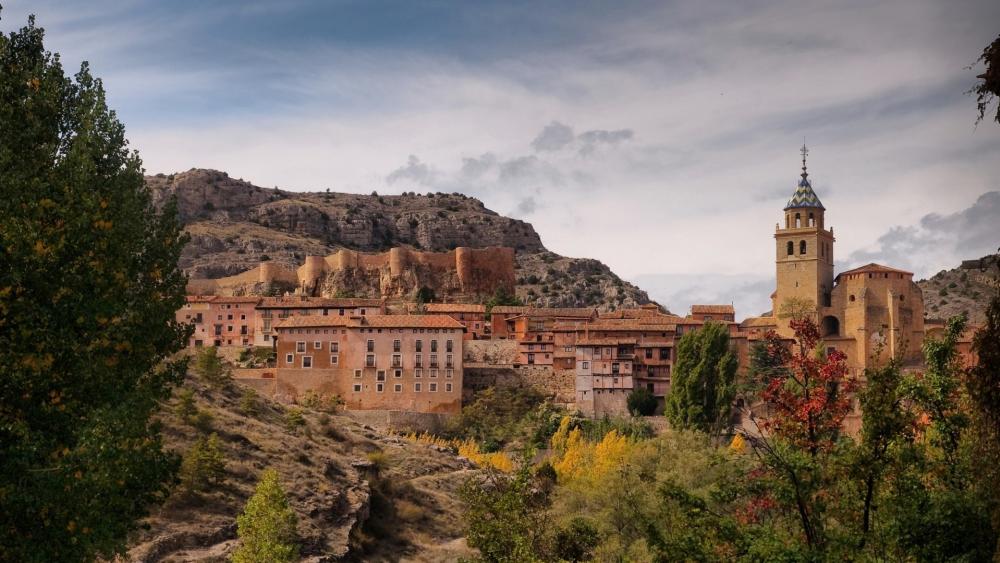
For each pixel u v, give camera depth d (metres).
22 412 36.50
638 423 167.62
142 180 50.12
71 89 47.16
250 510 73.56
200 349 157.00
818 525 36.97
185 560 80.62
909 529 34.81
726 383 158.25
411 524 110.31
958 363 43.28
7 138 42.66
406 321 187.12
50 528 36.56
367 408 183.25
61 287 38.19
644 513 80.94
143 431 43.69
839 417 39.22
